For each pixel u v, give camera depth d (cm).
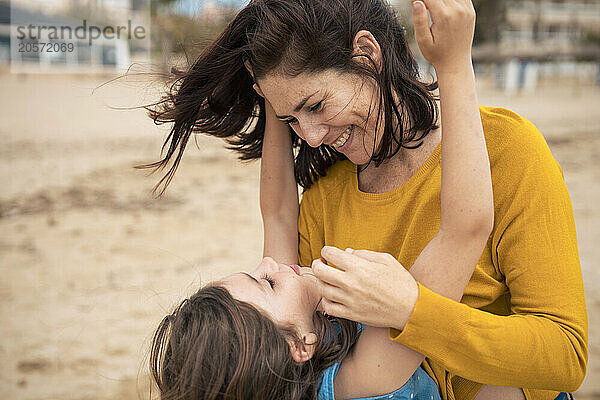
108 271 608
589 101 2067
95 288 569
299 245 194
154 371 167
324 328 162
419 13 129
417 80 160
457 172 132
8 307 533
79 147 1162
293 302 163
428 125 156
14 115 1480
